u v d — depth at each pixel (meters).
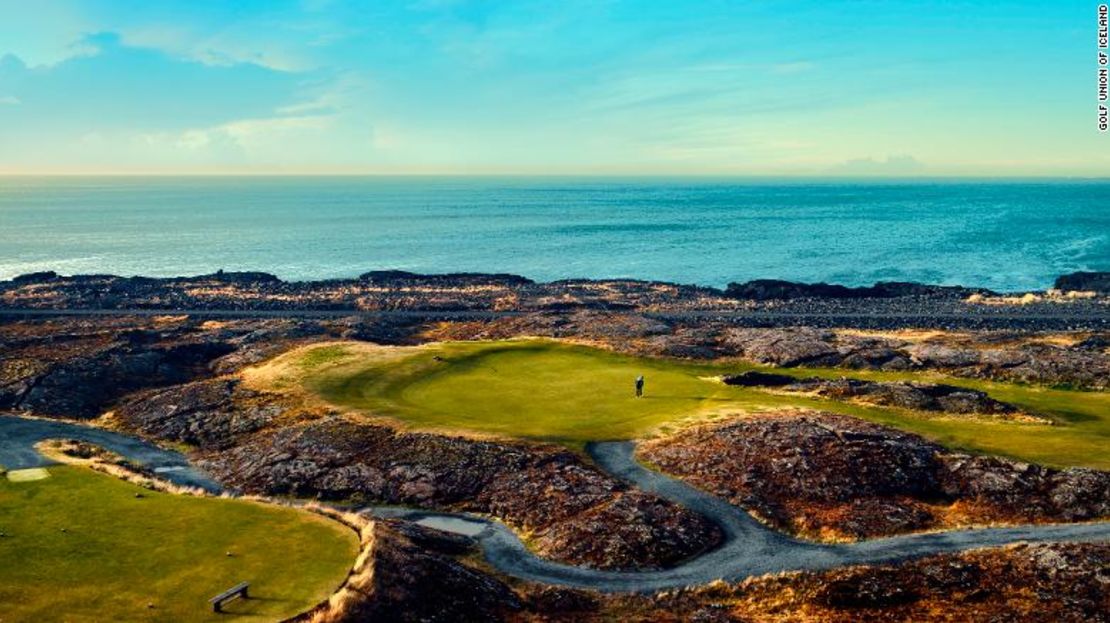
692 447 54.12
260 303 143.25
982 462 49.75
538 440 56.12
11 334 112.31
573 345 85.62
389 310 139.75
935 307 138.38
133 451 63.53
